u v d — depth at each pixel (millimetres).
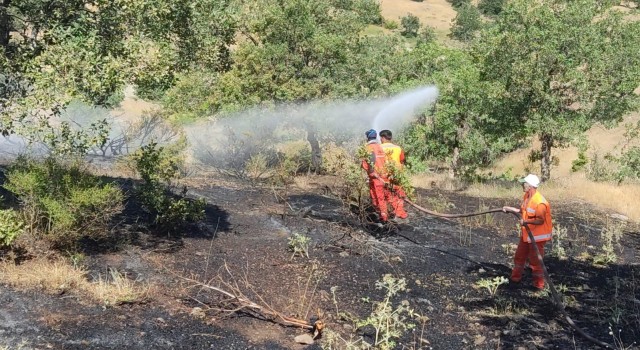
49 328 4914
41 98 5684
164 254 7043
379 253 7984
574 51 13867
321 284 6680
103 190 6797
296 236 8188
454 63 18031
